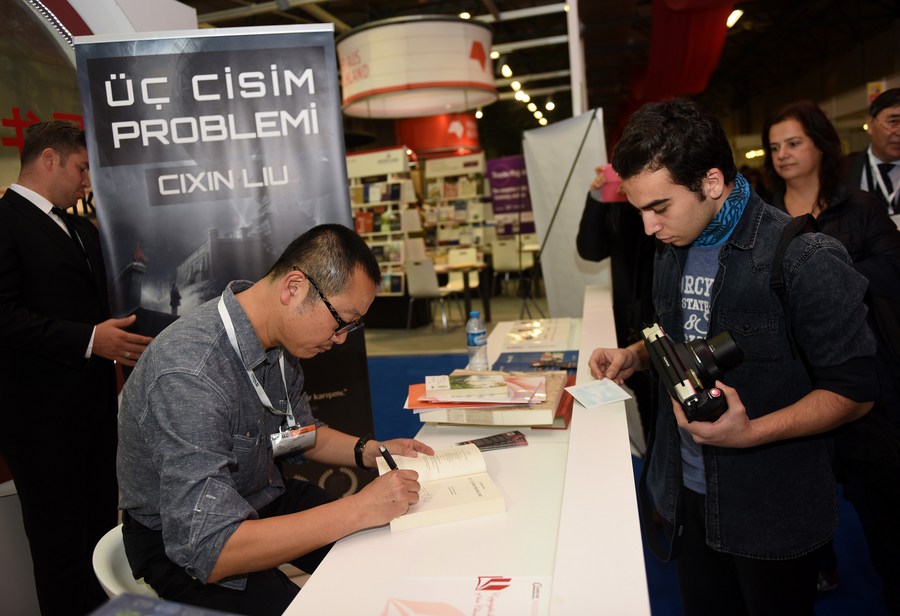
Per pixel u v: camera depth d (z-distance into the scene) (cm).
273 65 201
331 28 202
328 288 116
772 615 123
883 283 175
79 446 196
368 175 789
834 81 1257
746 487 119
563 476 125
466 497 113
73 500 196
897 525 157
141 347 190
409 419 423
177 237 203
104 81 195
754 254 113
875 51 1052
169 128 199
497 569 94
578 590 81
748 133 2048
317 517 105
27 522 193
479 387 148
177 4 277
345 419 227
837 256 105
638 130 109
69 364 186
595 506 101
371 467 146
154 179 200
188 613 51
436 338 703
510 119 2092
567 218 356
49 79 246
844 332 104
